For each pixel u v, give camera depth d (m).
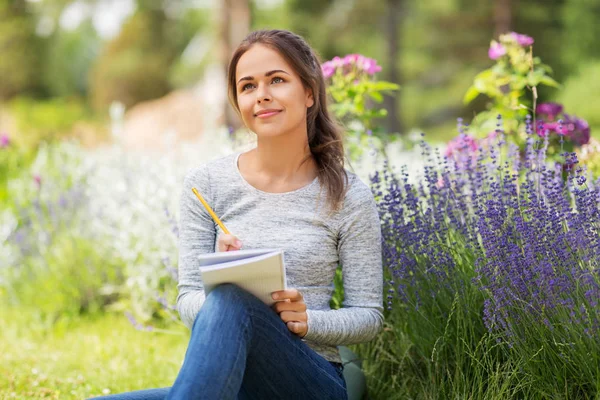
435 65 28.17
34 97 39.69
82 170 6.00
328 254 2.84
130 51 37.22
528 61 4.53
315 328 2.67
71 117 23.59
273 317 2.56
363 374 3.35
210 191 2.96
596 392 2.72
